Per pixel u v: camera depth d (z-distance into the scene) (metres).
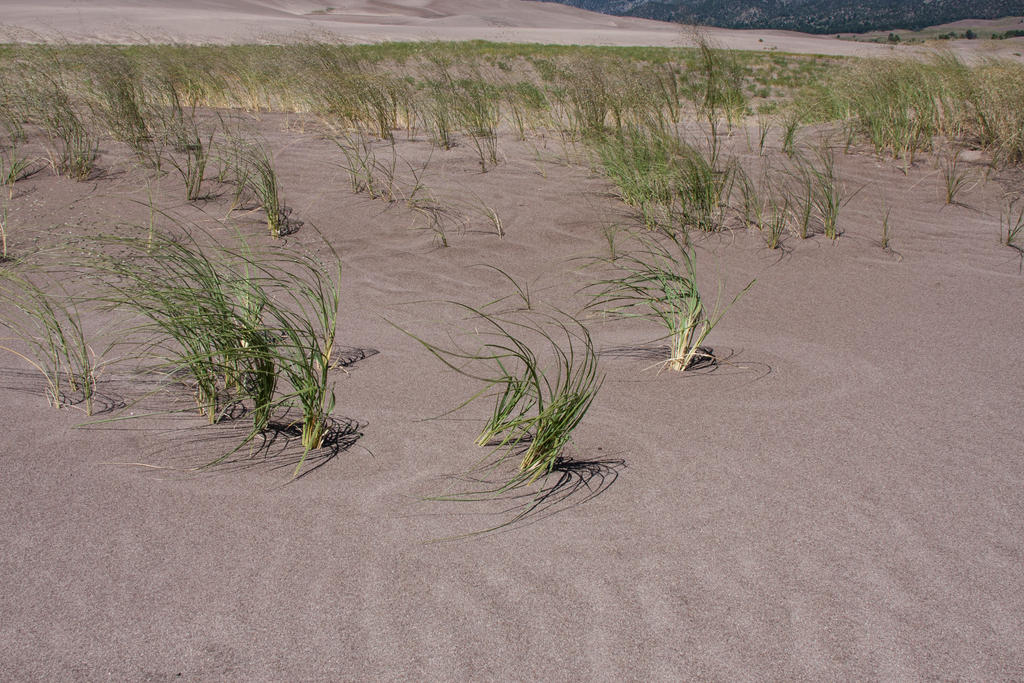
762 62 24.55
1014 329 3.85
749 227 5.53
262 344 2.78
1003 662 1.70
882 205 6.03
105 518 2.16
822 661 1.70
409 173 6.62
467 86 9.42
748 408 2.95
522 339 3.68
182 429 2.72
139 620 1.78
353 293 4.28
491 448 2.64
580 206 5.91
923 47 9.64
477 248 5.05
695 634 1.77
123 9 41.41
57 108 6.95
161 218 5.29
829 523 2.20
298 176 6.40
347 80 8.37
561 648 1.72
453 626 1.78
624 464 2.53
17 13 34.78
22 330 3.51
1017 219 5.75
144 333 3.51
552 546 2.08
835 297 4.32
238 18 41.00
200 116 8.48
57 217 5.17
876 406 2.97
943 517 2.24
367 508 2.25
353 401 2.99
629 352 3.55
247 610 1.82
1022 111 7.21
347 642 1.73
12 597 1.83
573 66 9.92
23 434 2.60
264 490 2.33
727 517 2.22
